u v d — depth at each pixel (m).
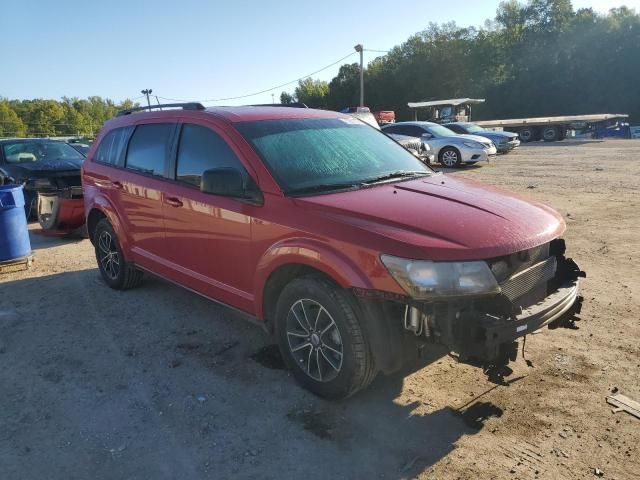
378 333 3.14
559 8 69.12
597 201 10.18
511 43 70.12
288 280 3.76
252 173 3.82
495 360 3.01
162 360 4.20
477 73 70.81
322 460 2.99
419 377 3.82
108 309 5.30
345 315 3.22
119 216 5.35
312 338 3.52
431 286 2.89
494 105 68.94
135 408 3.54
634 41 59.12
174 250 4.65
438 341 3.02
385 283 3.00
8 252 6.68
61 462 3.02
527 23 71.19
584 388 3.61
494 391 3.61
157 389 3.77
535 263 3.40
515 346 2.98
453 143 17.88
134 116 5.42
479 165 18.33
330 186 3.80
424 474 2.85
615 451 2.99
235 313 4.17
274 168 3.79
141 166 5.06
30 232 9.39
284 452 3.06
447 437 3.15
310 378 3.59
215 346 4.42
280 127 4.25
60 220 8.30
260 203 3.71
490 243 3.02
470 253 2.94
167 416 3.44
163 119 4.88
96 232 5.96
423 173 4.39
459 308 2.98
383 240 3.03
